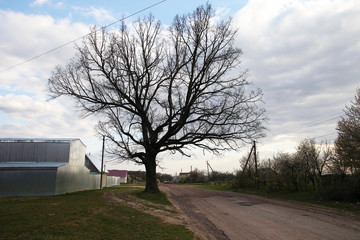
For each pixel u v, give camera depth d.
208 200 22.06
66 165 29.78
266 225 10.98
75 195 25.75
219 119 25.08
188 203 19.70
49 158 30.28
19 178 26.19
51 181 26.61
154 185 25.94
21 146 30.30
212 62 24.95
